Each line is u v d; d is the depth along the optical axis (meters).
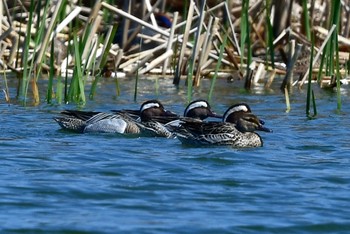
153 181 12.98
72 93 20.73
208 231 10.75
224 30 25.41
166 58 24.73
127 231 10.67
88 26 22.44
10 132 16.86
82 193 12.23
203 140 16.31
